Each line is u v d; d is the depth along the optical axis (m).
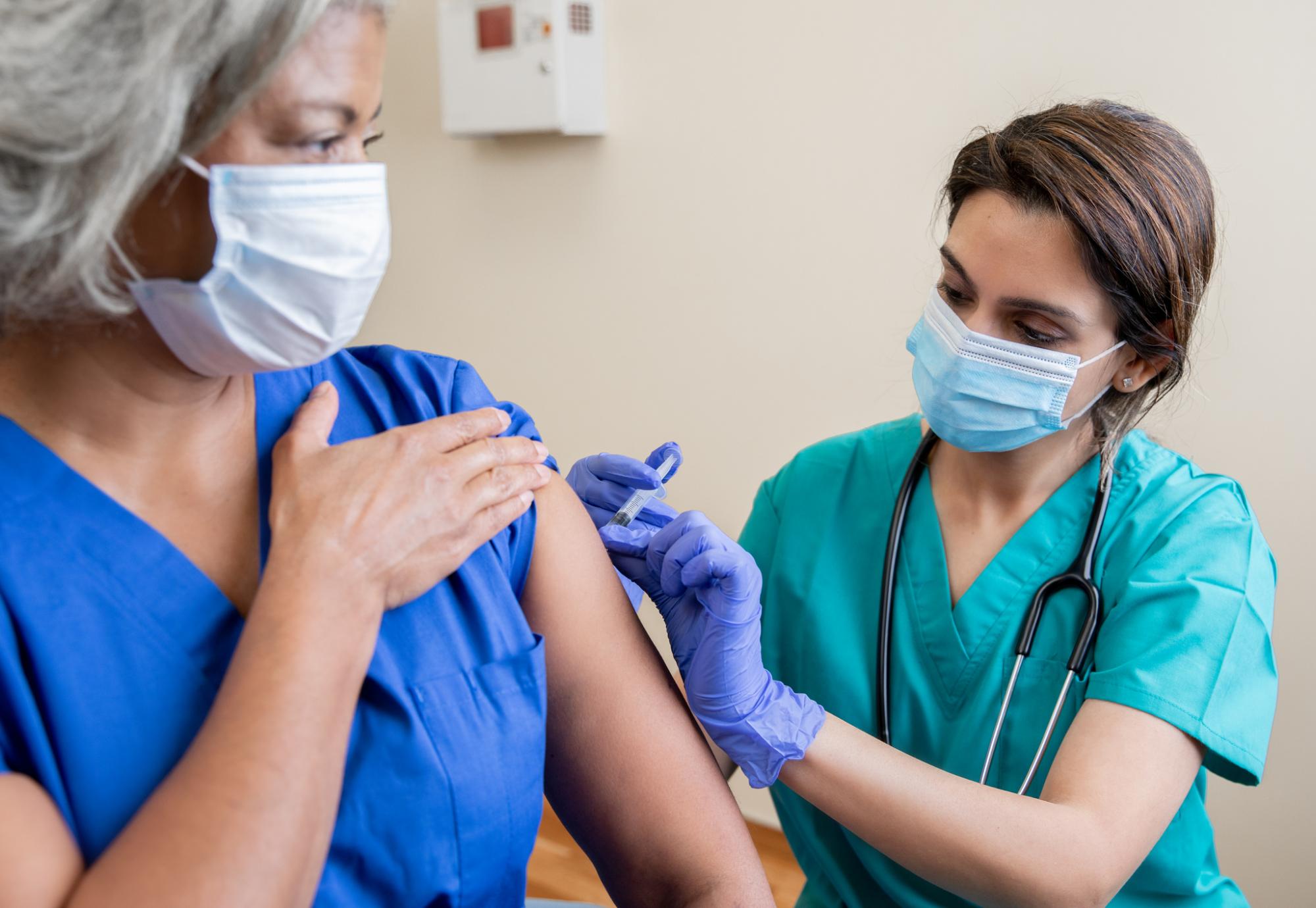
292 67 0.62
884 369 2.19
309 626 0.67
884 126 2.07
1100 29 1.83
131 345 0.68
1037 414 1.20
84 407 0.70
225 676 0.67
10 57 0.54
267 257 0.66
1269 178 1.74
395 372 0.91
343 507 0.72
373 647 0.70
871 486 1.41
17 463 0.69
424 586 0.75
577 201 2.48
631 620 0.96
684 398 2.46
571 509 0.97
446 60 2.40
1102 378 1.20
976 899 1.04
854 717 1.31
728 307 2.35
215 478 0.75
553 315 2.60
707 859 0.90
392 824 0.73
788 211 2.22
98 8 0.55
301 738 0.63
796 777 1.08
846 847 1.29
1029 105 1.92
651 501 1.21
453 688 0.78
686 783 0.91
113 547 0.69
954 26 1.96
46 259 0.59
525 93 2.32
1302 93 1.68
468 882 0.77
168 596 0.70
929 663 1.29
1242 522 1.21
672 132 2.31
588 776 0.92
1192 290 1.17
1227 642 1.13
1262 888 1.93
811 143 2.16
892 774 1.06
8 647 0.64
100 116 0.56
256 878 0.59
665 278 2.41
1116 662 1.14
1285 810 1.89
